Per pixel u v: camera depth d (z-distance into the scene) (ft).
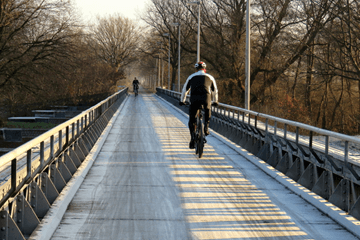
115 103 120.67
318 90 145.38
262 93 176.45
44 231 20.08
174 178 34.04
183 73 291.79
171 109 135.23
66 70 130.21
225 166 39.42
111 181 32.83
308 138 32.89
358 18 110.22
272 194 29.27
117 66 397.19
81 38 132.05
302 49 139.33
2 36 114.73
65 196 26.45
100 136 59.72
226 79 184.96
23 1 114.83
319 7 124.67
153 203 26.66
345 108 142.82
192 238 20.48
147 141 57.31
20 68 118.83
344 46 116.57
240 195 28.91
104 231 21.35
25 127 123.85
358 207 22.43
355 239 20.62
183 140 58.85
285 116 142.61
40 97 130.21
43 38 125.39
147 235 20.83
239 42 177.37
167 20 271.69
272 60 164.55
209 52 197.47
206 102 40.29
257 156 42.65
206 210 25.26
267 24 163.02
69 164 33.71
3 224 17.44
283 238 20.66
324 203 25.66
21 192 20.74
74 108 184.24
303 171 31.35
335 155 25.55
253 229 21.94
